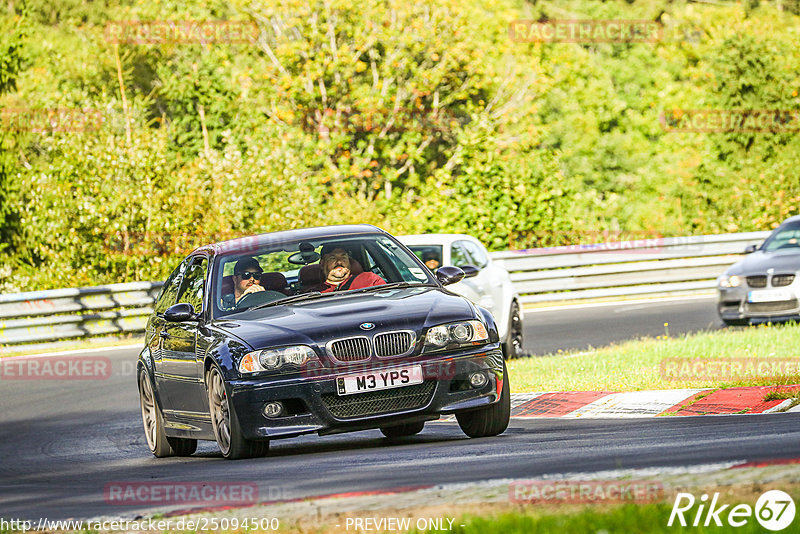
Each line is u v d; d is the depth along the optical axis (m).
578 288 80.94
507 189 93.06
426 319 26.94
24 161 113.50
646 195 137.25
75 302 71.19
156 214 91.00
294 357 26.17
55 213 92.25
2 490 25.66
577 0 151.12
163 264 90.19
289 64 126.75
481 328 27.41
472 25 128.75
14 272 100.06
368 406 26.17
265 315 28.16
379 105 123.31
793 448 18.67
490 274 51.06
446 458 22.80
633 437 24.44
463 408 26.72
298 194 95.94
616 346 51.12
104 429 40.84
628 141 139.75
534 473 18.50
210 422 28.84
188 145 121.94
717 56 120.00
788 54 119.50
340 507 16.58
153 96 130.12
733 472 16.20
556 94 141.25
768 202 102.56
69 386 52.81
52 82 127.88
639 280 81.25
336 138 119.31
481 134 96.19
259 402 26.08
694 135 132.25
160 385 31.97
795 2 152.12
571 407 34.88
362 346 26.34
